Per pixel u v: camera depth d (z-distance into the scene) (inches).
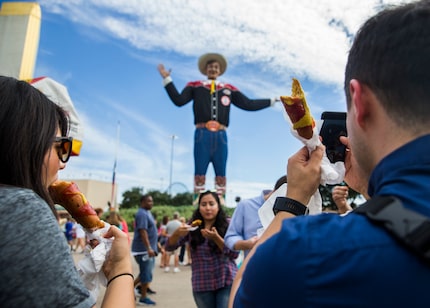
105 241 58.3
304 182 46.2
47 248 37.5
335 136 51.6
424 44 31.4
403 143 31.5
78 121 179.0
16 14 245.6
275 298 29.6
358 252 27.8
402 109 31.5
